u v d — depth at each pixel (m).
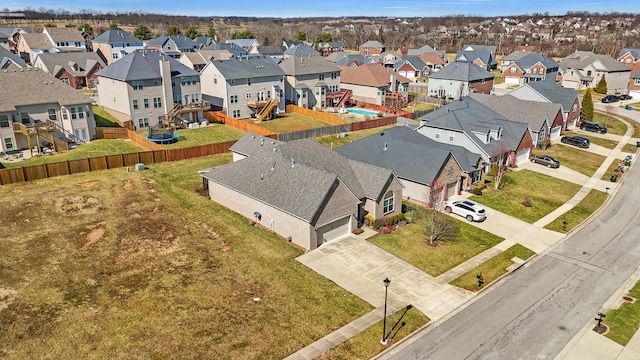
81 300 24.34
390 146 43.06
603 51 148.12
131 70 57.91
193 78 63.31
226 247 30.52
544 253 32.06
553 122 60.44
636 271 29.72
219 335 22.08
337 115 71.75
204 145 49.62
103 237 31.19
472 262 30.41
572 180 47.38
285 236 32.09
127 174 42.97
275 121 66.94
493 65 128.88
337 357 21.08
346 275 27.98
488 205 40.12
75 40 109.81
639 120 74.62
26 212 34.09
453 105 56.69
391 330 23.16
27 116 47.56
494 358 21.52
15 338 21.33
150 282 26.20
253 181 34.88
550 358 21.55
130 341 21.44
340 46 158.88
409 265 29.52
